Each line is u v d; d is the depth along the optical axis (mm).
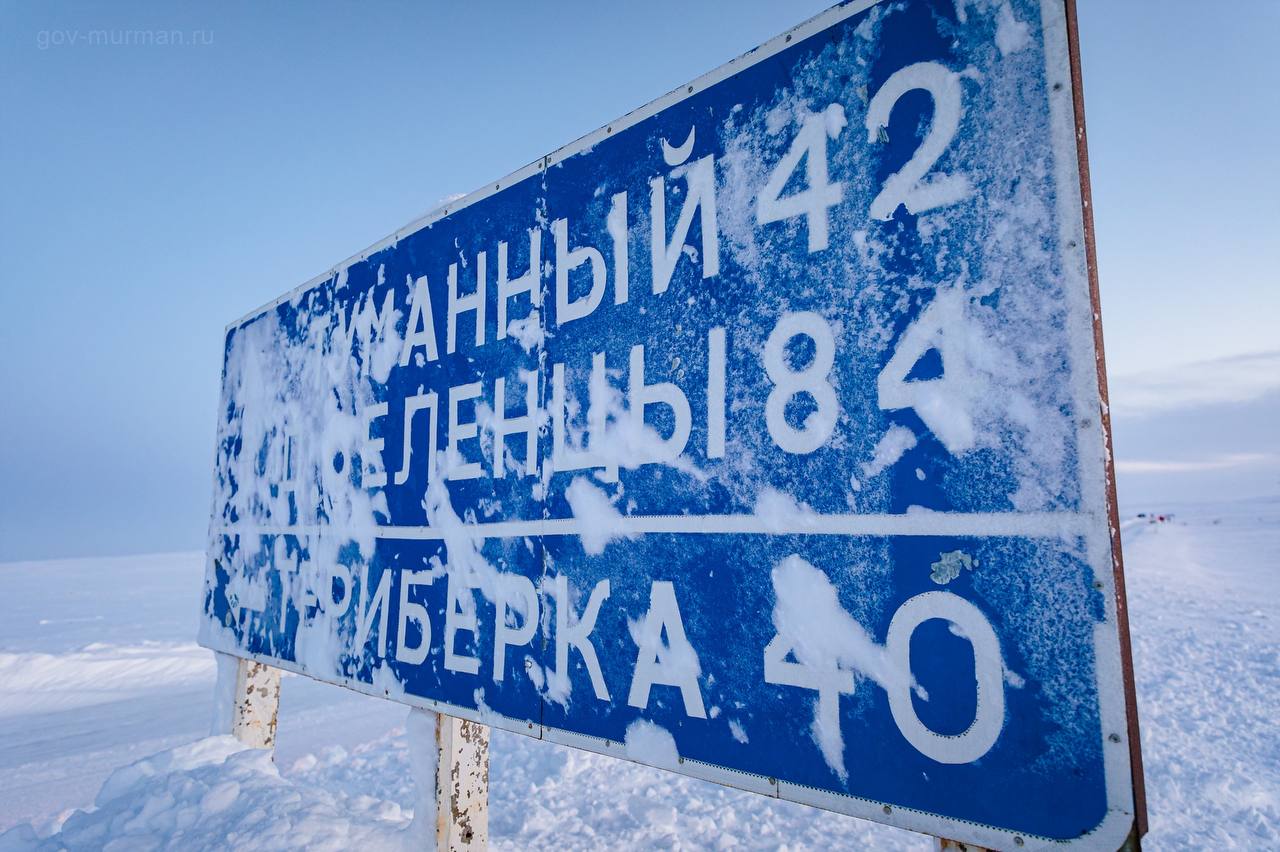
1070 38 1183
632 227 1886
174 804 2857
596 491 1869
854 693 1311
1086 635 1072
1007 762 1122
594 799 3721
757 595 1485
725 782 1483
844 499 1366
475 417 2314
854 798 1287
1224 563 18312
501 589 2127
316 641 2955
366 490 2783
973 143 1269
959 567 1209
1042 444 1144
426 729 2383
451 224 2541
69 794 4660
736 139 1658
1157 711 5355
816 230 1473
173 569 39906
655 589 1688
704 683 1555
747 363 1566
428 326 2578
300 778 4488
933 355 1276
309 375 3271
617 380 1860
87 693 7914
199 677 8680
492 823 3420
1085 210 1146
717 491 1588
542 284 2139
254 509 3576
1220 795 3627
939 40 1333
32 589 26078
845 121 1451
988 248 1231
